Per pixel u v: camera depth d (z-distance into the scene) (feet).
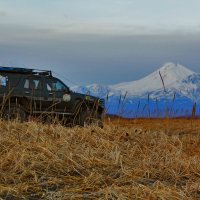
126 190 18.95
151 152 27.48
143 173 22.77
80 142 27.71
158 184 19.86
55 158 23.24
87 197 18.49
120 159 23.85
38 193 18.90
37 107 55.52
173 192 19.08
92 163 23.53
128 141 29.73
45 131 29.73
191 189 20.31
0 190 18.76
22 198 18.42
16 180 20.27
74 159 23.95
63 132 29.35
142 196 18.43
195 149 30.19
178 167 24.30
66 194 18.54
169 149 29.32
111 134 31.22
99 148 26.22
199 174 23.21
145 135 32.81
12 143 24.73
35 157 22.81
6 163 22.15
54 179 20.51
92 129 31.45
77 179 20.97
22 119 52.44
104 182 20.27
